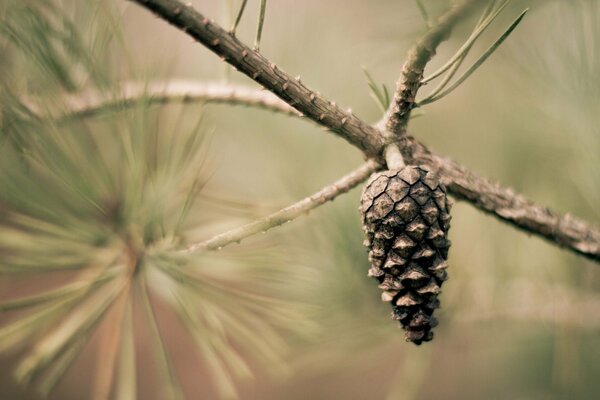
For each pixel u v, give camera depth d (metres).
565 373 0.55
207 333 0.38
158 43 0.41
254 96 0.37
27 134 0.35
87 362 1.19
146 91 0.37
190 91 0.38
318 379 1.24
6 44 0.37
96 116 0.38
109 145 0.39
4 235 0.35
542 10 0.45
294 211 0.32
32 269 0.35
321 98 0.32
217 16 0.46
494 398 0.87
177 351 1.34
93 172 0.36
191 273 0.40
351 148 0.55
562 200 0.54
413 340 0.31
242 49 0.30
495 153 0.61
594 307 0.51
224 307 0.40
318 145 0.55
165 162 0.39
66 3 0.39
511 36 0.47
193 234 0.42
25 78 0.37
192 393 1.25
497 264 0.53
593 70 0.45
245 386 1.21
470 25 0.38
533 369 0.77
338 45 0.54
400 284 0.31
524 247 0.54
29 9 0.35
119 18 0.38
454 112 0.66
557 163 0.56
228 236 0.32
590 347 0.67
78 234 0.36
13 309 0.34
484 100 0.63
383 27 0.39
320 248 0.49
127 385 0.35
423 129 0.65
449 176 0.34
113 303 0.37
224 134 0.58
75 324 0.36
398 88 0.31
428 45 0.30
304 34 0.54
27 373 0.34
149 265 0.37
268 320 0.44
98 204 0.36
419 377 0.52
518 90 0.55
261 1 0.30
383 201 0.31
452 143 0.65
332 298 0.48
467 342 0.56
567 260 0.52
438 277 0.31
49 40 0.36
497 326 0.56
